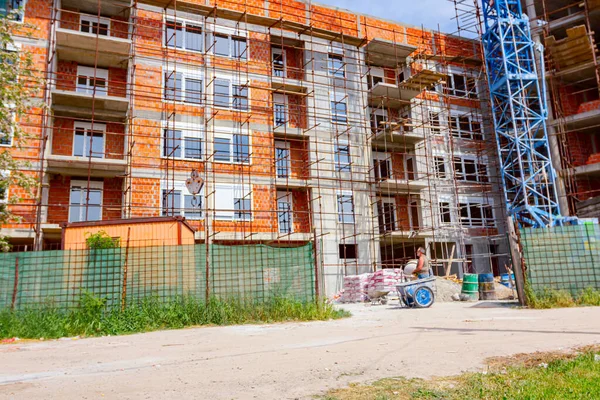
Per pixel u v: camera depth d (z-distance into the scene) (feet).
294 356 22.27
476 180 124.67
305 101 106.63
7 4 83.41
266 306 43.68
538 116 108.88
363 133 111.65
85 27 91.40
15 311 39.86
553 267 50.21
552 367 17.81
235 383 17.06
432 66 126.31
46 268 41.83
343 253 106.73
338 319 43.19
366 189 108.06
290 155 103.86
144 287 42.55
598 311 39.65
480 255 114.11
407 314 45.68
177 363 21.98
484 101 130.52
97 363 23.08
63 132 85.46
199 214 89.20
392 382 16.38
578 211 104.01
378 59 119.75
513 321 34.68
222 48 100.42
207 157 91.30
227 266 44.29
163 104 91.04
